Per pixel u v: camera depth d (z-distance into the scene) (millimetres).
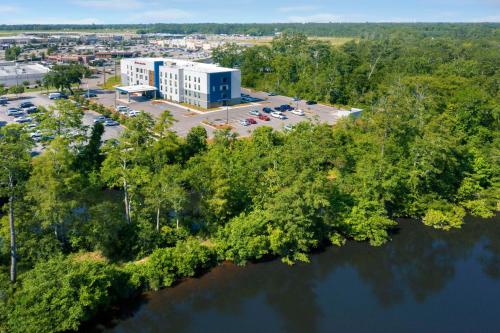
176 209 58469
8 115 121188
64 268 45969
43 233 54719
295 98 148875
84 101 134375
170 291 52281
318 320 48781
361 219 63406
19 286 46625
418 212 71500
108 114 122375
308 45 196875
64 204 52906
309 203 57469
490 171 77125
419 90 109625
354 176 69938
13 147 48844
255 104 141375
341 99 145875
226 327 47375
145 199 59656
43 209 51344
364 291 54125
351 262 59812
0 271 49531
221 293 52656
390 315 49656
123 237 57375
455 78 121688
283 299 52250
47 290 43781
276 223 58875
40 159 56656
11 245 50125
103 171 70438
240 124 116625
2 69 195625
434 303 51969
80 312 43594
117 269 51812
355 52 194875
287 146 75000
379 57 176125
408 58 168375
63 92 153000
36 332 42094
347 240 64500
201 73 133125
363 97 143250
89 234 55250
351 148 81812
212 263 57250
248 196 64062
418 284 55875
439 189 74062
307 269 57688
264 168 70750
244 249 56406
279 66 168875
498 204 75188
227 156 77562
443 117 87250
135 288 51031
